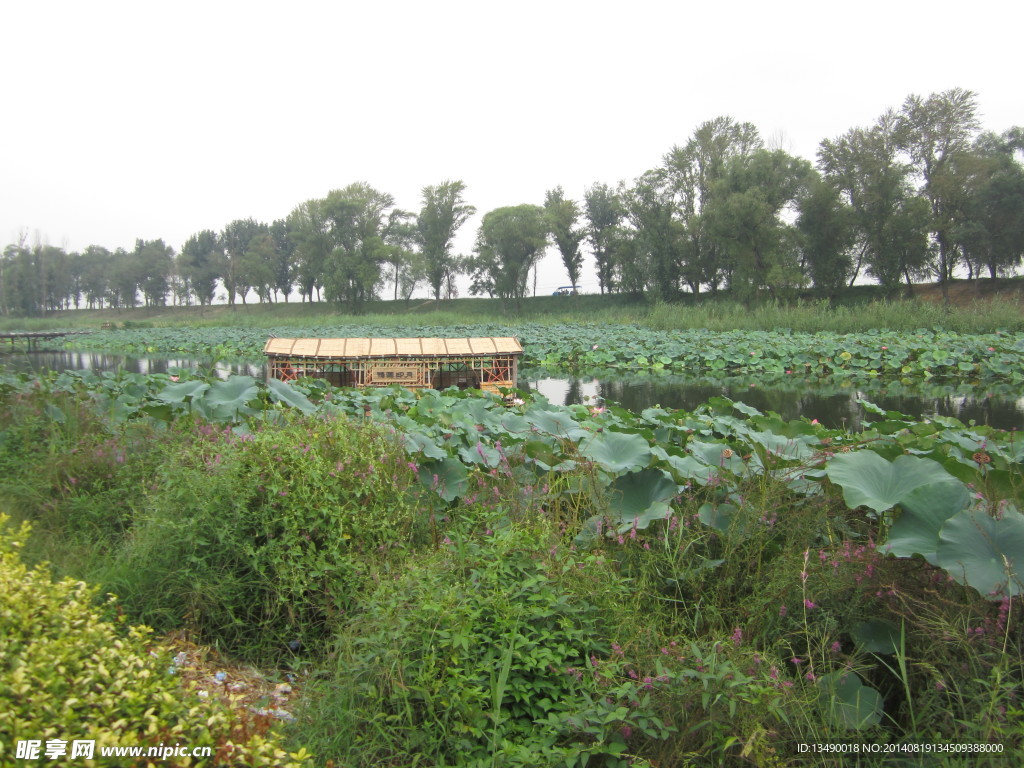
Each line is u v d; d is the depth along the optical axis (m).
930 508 4.15
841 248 50.06
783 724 3.39
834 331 36.94
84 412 7.36
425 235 72.69
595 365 29.91
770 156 49.38
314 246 72.56
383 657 3.46
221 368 31.86
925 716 3.48
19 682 2.45
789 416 17.45
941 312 36.28
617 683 3.40
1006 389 21.45
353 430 5.66
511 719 3.34
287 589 4.37
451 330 44.41
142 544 4.64
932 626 3.66
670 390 22.55
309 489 4.65
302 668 4.25
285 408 7.06
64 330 58.09
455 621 3.50
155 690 2.73
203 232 95.00
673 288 60.06
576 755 3.03
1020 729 3.02
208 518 4.56
